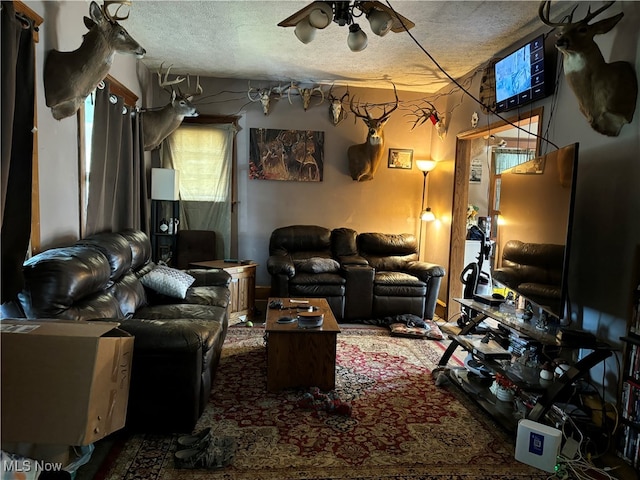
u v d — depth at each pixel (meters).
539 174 2.73
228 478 1.94
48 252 2.31
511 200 3.16
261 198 5.50
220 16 3.41
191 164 5.30
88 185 3.25
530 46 3.27
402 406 2.73
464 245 5.02
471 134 4.58
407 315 4.61
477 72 4.51
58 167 2.73
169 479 1.91
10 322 1.66
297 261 5.03
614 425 2.33
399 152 5.70
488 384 2.94
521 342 2.89
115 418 1.72
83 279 2.18
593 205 2.71
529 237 2.82
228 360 3.44
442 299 5.26
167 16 3.42
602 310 2.61
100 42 2.56
